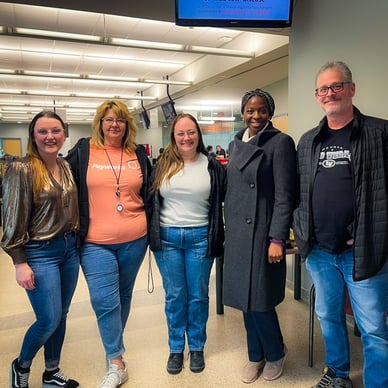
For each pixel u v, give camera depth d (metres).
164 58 7.40
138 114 12.80
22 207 1.58
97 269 1.84
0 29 4.21
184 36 6.07
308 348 2.30
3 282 3.72
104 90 10.38
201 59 7.60
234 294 1.86
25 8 4.75
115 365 1.94
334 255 1.66
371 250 1.49
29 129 1.68
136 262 1.98
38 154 1.68
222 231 2.02
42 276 1.65
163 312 2.92
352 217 1.55
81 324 2.73
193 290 2.07
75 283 1.84
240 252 1.83
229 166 1.90
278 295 1.87
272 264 1.82
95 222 1.84
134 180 1.90
